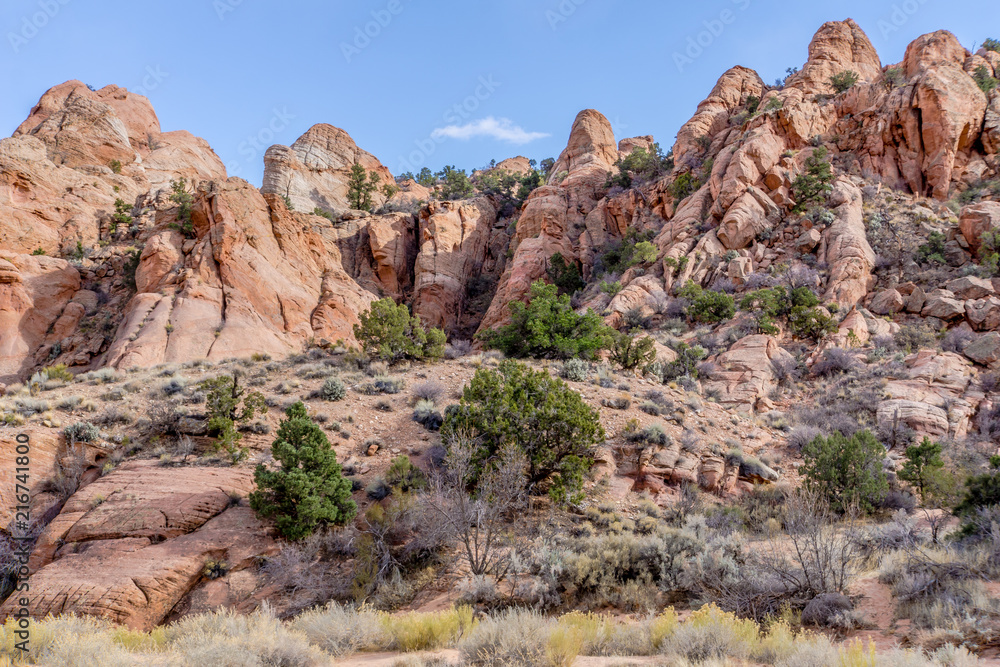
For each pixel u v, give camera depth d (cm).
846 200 5059
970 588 883
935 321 3806
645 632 873
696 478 1973
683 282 4647
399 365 2941
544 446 1772
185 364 2948
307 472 1561
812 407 2888
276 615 1256
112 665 688
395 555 1451
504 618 831
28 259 4272
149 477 1678
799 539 1305
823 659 655
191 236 4322
